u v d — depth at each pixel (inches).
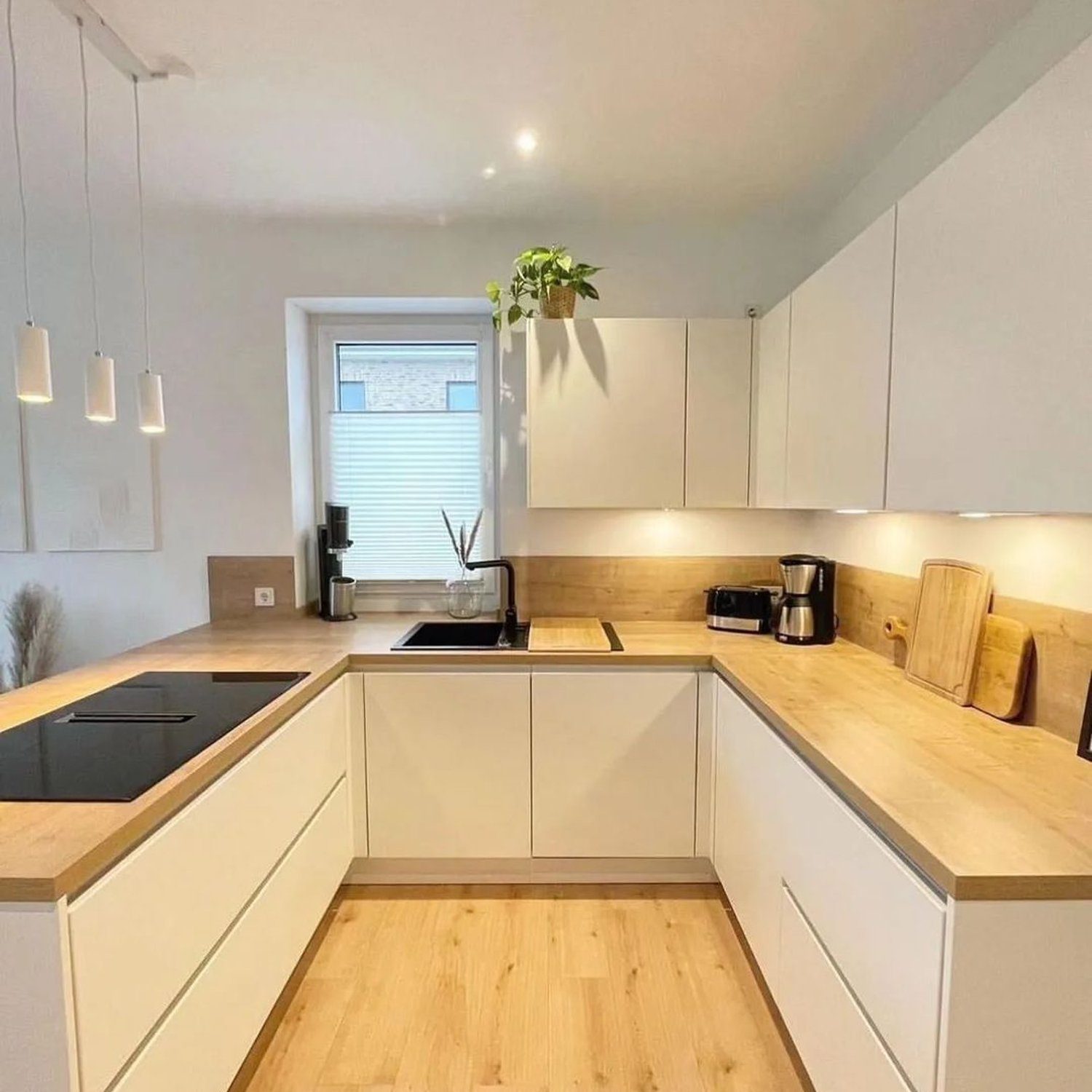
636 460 98.2
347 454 119.4
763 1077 62.7
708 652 89.4
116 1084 41.2
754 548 112.0
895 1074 42.8
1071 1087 38.0
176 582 112.6
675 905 88.9
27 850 38.4
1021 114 42.7
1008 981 37.4
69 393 109.0
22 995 36.6
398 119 76.1
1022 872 36.8
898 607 83.0
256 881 59.7
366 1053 65.6
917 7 58.9
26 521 110.3
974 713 63.9
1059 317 39.8
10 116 75.4
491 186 92.9
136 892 42.7
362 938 82.6
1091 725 52.3
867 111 74.8
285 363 108.8
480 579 118.2
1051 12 57.2
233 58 65.3
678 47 63.9
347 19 59.9
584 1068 63.7
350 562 120.3
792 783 60.0
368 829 90.3
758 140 80.8
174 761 51.0
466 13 59.4
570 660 88.9
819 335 75.1
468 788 89.8
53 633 110.5
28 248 106.9
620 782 89.7
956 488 50.0
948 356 50.8
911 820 42.6
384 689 88.5
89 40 62.3
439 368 119.0
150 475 110.3
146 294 107.9
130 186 93.0
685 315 107.6
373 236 106.9
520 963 77.9
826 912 52.8
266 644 94.2
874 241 62.1
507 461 112.3
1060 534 56.8
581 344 97.2
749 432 98.1
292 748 68.6
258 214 102.3
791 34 62.3
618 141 81.1
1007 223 44.2
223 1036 53.9
